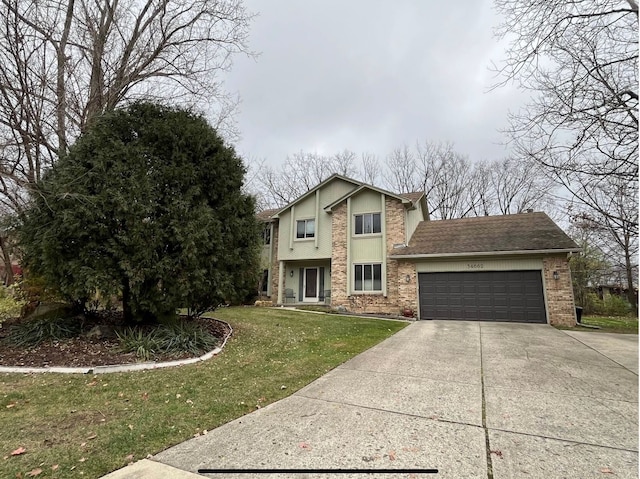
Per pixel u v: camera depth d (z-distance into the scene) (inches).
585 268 850.8
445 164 1175.0
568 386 192.2
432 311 564.7
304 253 740.7
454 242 595.5
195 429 136.6
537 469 107.5
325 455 115.6
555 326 464.1
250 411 156.5
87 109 390.6
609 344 322.7
